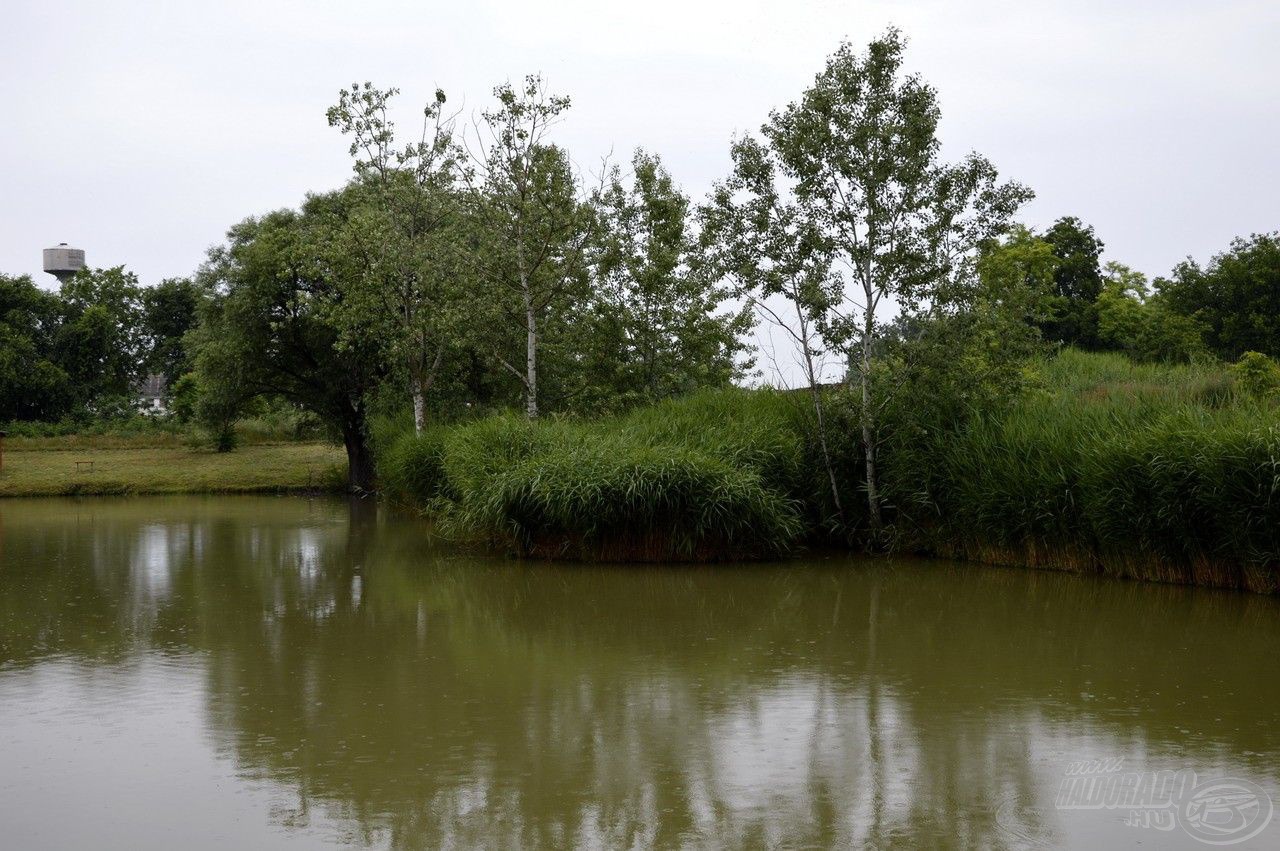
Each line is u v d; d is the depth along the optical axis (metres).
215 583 14.80
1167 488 12.51
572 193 22.17
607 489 15.34
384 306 27.30
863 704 8.25
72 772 6.83
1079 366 23.09
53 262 70.44
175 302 66.06
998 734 7.46
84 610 12.68
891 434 16.34
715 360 24.92
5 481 34.88
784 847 5.56
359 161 26.69
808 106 15.99
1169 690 8.55
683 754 7.09
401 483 25.17
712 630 11.18
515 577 14.77
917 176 15.82
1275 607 11.74
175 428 51.22
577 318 24.31
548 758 7.02
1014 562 15.04
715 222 16.56
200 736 7.57
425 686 8.93
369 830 5.82
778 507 16.05
